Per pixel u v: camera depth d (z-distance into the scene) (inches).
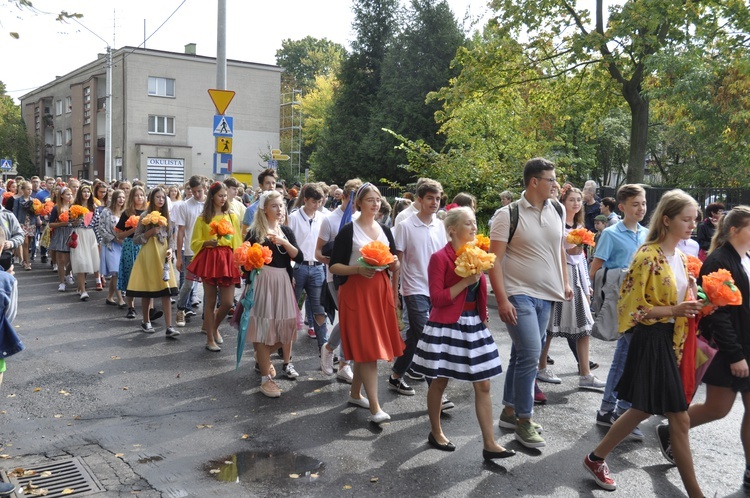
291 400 232.2
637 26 667.4
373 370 208.5
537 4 771.4
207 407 223.1
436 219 239.1
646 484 168.7
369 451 186.9
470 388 253.8
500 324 364.2
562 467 177.9
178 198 474.0
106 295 448.5
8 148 2146.9
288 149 2244.1
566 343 329.1
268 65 1712.6
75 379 253.3
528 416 190.9
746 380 164.1
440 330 180.9
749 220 167.6
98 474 168.7
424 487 163.9
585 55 738.2
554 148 1104.8
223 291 295.6
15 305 172.1
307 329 348.8
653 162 1262.3
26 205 561.9
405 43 1379.2
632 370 159.6
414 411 223.1
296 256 239.9
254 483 165.0
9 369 266.1
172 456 181.5
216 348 299.0
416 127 1344.7
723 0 680.4
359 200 212.4
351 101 1588.3
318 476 169.5
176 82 1603.1
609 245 223.9
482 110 897.5
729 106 643.5
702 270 171.6
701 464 182.1
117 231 363.3
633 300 156.3
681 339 156.5
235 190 371.6
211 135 1659.7
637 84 751.1
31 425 204.5
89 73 1854.1
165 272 320.5
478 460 181.6
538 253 191.3
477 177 604.7
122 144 1577.3
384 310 209.2
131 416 213.6
